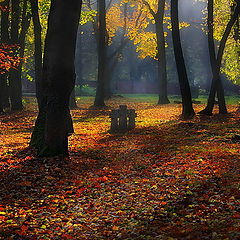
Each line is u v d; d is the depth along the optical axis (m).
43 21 37.41
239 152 14.50
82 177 11.74
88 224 7.90
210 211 7.92
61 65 13.45
